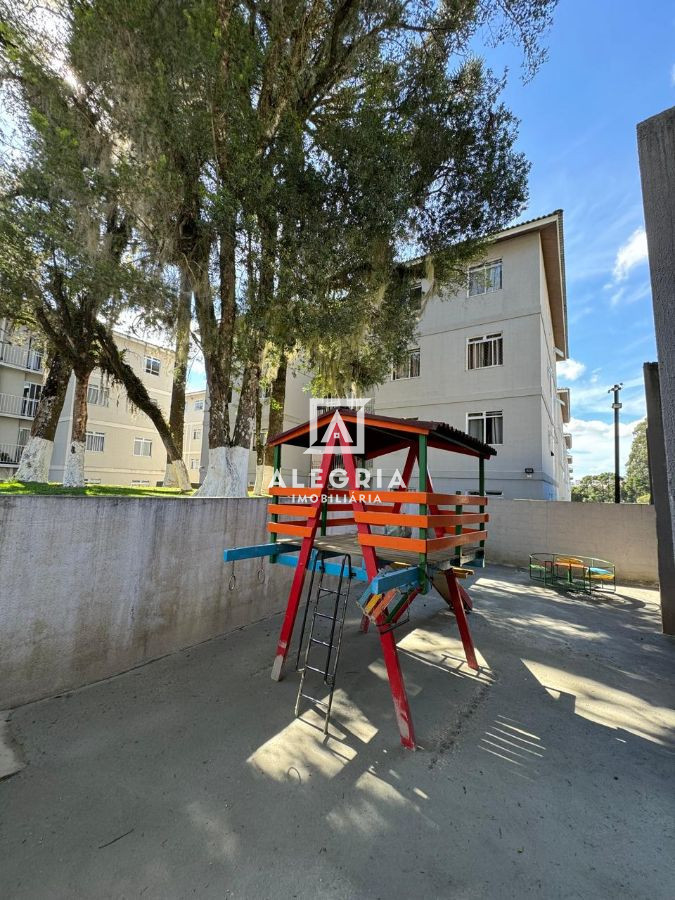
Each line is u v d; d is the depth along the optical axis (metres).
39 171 4.08
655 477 5.10
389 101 6.00
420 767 2.33
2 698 2.73
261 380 7.23
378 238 5.80
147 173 4.44
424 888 1.55
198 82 4.37
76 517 3.16
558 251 11.66
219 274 5.98
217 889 1.53
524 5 5.41
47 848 1.69
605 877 1.62
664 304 2.32
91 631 3.25
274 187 4.88
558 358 16.97
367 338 7.98
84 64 4.12
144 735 2.56
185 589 4.06
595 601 6.33
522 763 2.40
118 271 4.48
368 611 2.80
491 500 9.35
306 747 2.50
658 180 2.41
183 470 8.85
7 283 5.04
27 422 18.00
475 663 3.81
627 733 2.75
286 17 4.88
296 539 4.40
